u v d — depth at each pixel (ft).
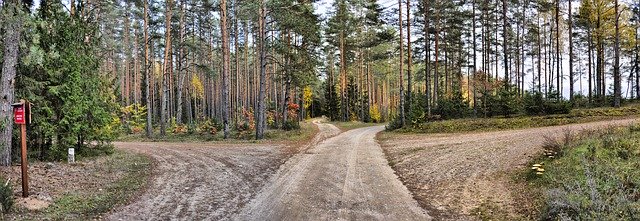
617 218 19.98
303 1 87.10
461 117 103.30
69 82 47.62
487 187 32.76
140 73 176.96
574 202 22.09
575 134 47.16
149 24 111.86
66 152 49.44
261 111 84.99
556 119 78.59
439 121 95.91
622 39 108.37
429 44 124.36
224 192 33.42
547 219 23.21
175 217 26.02
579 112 83.25
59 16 48.21
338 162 49.42
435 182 36.27
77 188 32.99
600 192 23.61
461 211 27.40
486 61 136.05
